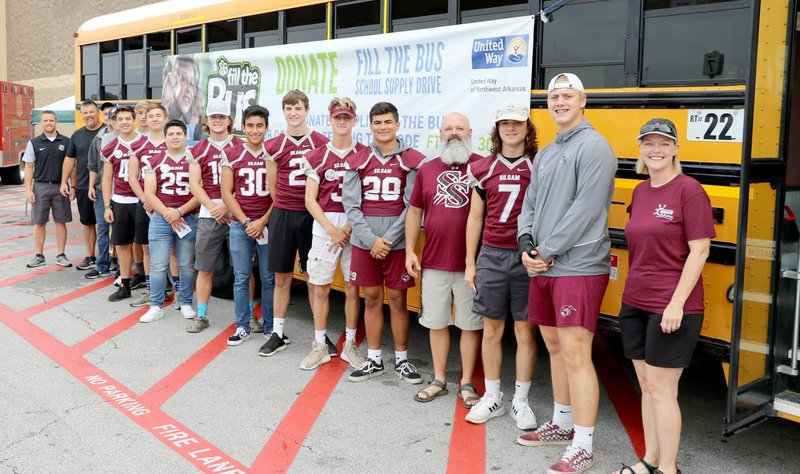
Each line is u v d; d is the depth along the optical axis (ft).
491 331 13.37
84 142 26.68
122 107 21.81
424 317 14.55
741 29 11.16
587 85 13.08
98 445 12.34
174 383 15.53
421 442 12.65
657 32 12.09
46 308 21.94
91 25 29.04
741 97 11.11
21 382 15.44
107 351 17.75
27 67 91.56
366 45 17.06
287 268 17.21
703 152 11.57
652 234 10.40
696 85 11.69
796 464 11.89
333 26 18.03
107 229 26.32
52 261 29.78
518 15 14.17
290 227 16.89
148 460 11.80
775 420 13.80
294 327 20.24
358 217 14.92
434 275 14.21
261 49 20.07
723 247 11.31
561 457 11.76
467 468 11.66
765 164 10.85
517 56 14.06
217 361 17.08
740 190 10.39
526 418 13.16
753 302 10.88
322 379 15.92
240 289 18.39
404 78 16.25
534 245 11.55
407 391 15.21
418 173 14.32
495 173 12.87
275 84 19.81
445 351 14.79
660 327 10.37
